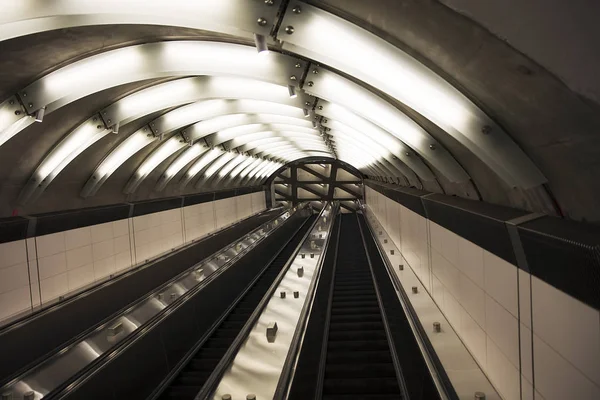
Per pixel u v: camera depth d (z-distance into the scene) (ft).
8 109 25.03
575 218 13.16
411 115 23.12
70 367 25.40
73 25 17.63
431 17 11.33
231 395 20.68
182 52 24.26
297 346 24.44
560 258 10.55
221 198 96.02
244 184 119.55
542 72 9.72
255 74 23.81
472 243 20.16
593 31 8.77
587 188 12.07
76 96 25.54
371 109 23.75
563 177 13.12
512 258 14.64
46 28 17.49
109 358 24.26
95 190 45.09
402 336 28.25
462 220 20.22
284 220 96.48
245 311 48.24
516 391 15.19
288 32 15.72
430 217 30.55
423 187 39.86
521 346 14.52
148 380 27.71
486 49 10.76
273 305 34.32
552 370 12.17
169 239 67.56
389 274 38.86
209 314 41.91
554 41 9.17
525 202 16.53
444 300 27.22
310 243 64.75
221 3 15.49
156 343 29.86
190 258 60.23
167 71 24.58
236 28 16.51
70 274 42.42
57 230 40.63
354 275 57.77
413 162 31.76
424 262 34.68
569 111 10.30
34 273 37.29
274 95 31.73
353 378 26.89
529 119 12.33
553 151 12.65
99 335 29.68
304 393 23.84
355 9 13.62
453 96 15.17
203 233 83.56
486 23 9.62
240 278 54.70
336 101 24.22
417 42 13.39
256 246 63.72
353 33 15.35
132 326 32.01
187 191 77.10
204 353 36.04
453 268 24.48
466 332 21.99
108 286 39.11
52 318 31.22
